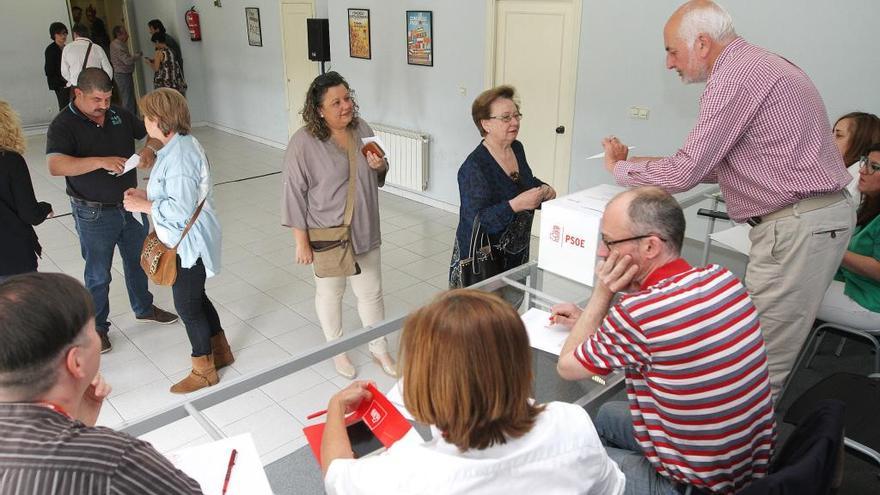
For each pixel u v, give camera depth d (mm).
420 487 884
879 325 2293
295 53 7504
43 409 922
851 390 1835
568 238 1798
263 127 8594
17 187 2658
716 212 2635
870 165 2336
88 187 3078
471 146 5391
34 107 9102
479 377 849
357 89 6379
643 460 1432
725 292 1228
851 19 3160
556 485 927
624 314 1227
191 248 2746
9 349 878
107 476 886
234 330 3627
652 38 3926
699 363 1189
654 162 1900
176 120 2627
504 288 2068
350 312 3797
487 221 2396
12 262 2752
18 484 864
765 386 1252
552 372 1864
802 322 1904
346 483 959
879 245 2242
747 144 1794
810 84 1750
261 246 4941
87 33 7750
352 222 2805
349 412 1229
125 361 3297
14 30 8664
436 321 876
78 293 970
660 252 1311
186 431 2738
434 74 5500
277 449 2621
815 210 1777
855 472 2168
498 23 4875
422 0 5359
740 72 1716
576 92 4461
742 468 1271
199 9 9000
